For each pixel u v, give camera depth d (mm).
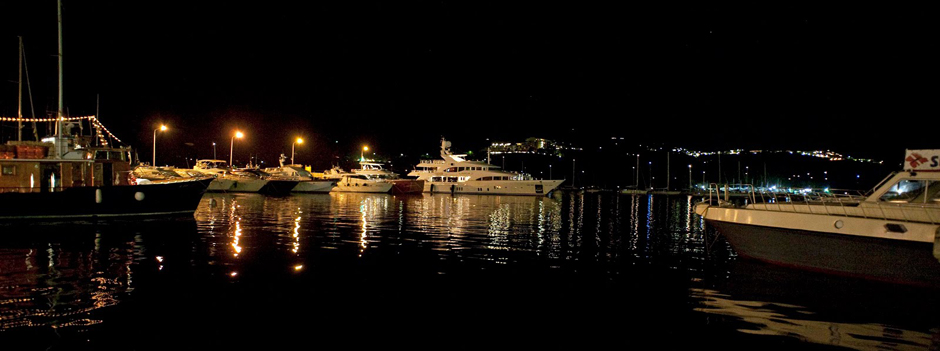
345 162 136375
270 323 10508
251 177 70125
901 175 15164
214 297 12312
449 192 79625
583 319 11156
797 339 10047
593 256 19109
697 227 31516
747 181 183125
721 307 12141
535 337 10000
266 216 33156
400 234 24672
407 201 56750
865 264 14570
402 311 11500
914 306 12312
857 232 14414
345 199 58406
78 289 12766
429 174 81375
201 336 9672
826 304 12422
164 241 20906
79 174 28734
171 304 11664
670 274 15820
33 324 10117
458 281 14484
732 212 17562
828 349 9562
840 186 170750
